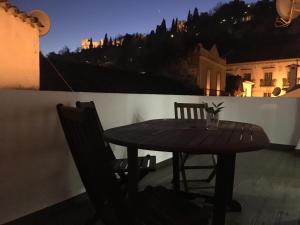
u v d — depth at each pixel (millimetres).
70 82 9938
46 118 2518
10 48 4781
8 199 2240
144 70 13828
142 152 3898
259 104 5996
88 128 1370
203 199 2906
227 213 2629
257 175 3879
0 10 4555
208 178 3486
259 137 2070
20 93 2301
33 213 2424
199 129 2436
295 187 3383
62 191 2699
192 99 5402
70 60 11938
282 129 5793
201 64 14023
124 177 2311
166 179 3553
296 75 9859
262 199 2992
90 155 1454
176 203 1745
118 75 11555
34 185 2434
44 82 6816
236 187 3363
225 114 6277
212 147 1663
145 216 1589
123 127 2545
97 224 2342
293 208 2768
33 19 5082
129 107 3725
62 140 2674
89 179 1604
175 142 1802
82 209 2652
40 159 2477
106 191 1461
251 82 14258
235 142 1829
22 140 2324
